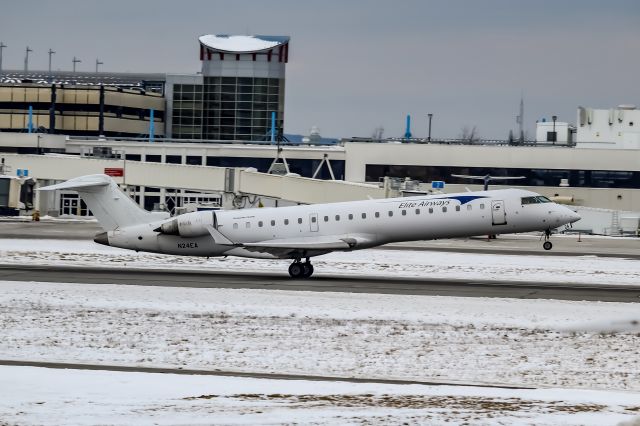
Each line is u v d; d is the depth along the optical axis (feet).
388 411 272.92
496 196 606.14
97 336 401.49
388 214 597.52
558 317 436.76
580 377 337.93
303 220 602.03
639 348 379.96
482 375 341.21
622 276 633.20
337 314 439.63
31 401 285.43
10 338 396.98
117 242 627.46
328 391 304.91
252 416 265.75
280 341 391.24
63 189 620.08
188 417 264.31
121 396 293.64
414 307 463.83
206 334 404.16
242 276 609.42
